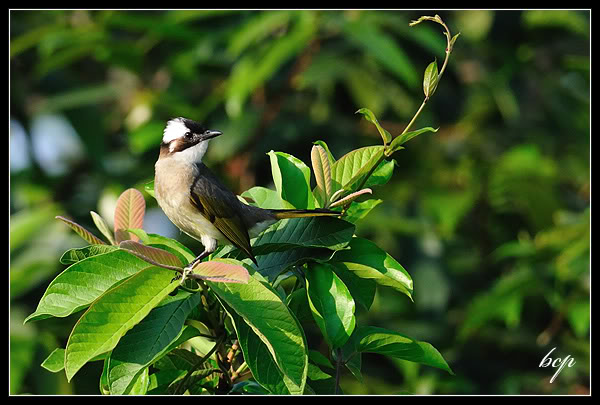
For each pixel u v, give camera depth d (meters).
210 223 7.66
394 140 5.70
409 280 5.78
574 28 13.70
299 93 13.49
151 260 5.13
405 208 13.11
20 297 11.33
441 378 12.57
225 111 13.21
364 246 5.99
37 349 10.75
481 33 13.83
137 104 13.45
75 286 5.38
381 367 13.11
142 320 5.39
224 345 5.95
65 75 13.94
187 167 7.85
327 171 6.06
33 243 11.62
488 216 13.64
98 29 13.30
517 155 13.05
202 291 5.66
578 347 12.87
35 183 13.75
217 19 13.99
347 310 5.51
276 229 6.43
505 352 13.10
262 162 12.98
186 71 13.37
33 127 13.31
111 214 12.34
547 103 14.34
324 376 6.25
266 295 5.31
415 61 13.02
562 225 12.35
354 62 12.73
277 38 12.35
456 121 14.14
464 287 13.47
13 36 13.59
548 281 12.01
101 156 13.07
